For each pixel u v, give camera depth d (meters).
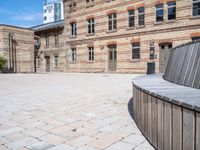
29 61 32.34
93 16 25.91
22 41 31.36
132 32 22.16
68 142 4.14
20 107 7.19
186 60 5.27
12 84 14.59
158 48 20.31
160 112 3.47
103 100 8.30
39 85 13.87
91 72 26.55
